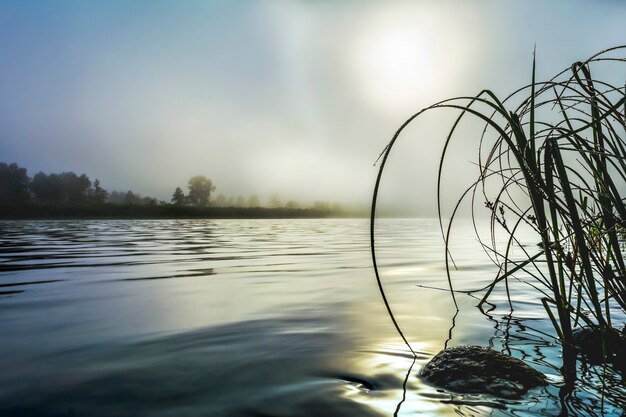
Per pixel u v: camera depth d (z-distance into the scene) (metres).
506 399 1.42
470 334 2.32
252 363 1.86
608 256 1.74
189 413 1.36
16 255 7.32
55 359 1.95
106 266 5.77
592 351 1.92
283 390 1.54
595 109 1.73
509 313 2.87
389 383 1.61
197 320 2.72
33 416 1.36
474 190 1.97
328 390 1.54
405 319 2.72
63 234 14.65
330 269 5.52
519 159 1.63
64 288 4.01
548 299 1.88
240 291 3.83
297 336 2.32
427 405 1.39
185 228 21.39
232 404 1.43
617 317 2.54
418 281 4.47
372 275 4.92
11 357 1.98
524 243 10.58
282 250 8.77
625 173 1.62
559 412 1.32
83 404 1.45
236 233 16.95
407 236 15.90
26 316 2.86
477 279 4.58
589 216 1.78
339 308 3.09
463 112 1.68
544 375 1.63
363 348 2.08
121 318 2.79
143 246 9.57
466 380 1.55
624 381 1.57
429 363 1.75
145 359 1.94
